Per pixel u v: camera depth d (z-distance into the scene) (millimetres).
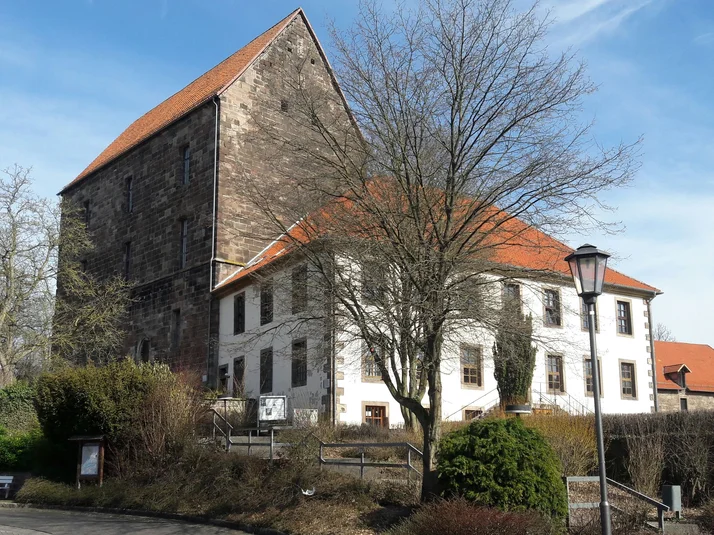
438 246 15141
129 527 17484
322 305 16875
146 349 40094
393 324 15336
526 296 18953
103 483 22750
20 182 36844
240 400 29703
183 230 39188
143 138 42344
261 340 31578
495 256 17125
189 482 20250
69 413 24047
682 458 18219
